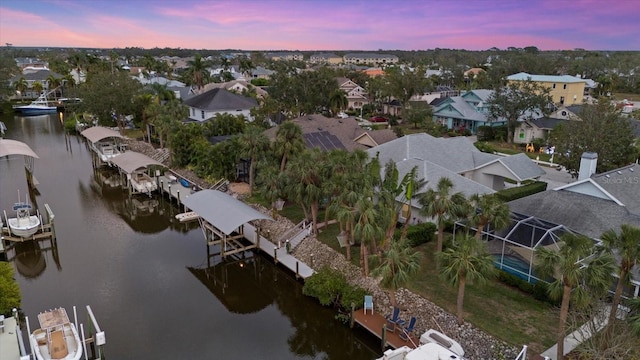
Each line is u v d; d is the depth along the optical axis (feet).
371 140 169.17
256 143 130.21
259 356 73.67
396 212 92.94
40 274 98.99
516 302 78.02
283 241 106.83
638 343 58.49
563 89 290.56
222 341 77.15
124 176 162.91
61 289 92.63
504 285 83.71
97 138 184.34
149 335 77.92
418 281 84.89
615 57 609.83
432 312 75.15
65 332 70.33
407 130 249.75
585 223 84.38
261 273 102.53
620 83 418.51
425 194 89.04
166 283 96.27
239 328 81.30
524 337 68.33
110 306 86.74
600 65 472.85
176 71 606.14
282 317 85.35
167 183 153.69
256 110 215.31
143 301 88.99
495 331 69.87
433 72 518.37
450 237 101.60
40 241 116.26
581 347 62.03
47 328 69.21
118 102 225.15
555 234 81.35
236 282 97.91
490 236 89.97
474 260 68.28
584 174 103.40
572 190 95.55
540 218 88.94
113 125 244.63
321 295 83.76
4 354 68.49
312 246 101.35
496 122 240.73
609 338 60.44
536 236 82.79
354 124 191.31
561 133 159.02
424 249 97.86
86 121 262.06
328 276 85.20
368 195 81.76
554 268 66.08
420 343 68.90
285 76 245.86
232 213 103.65
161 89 266.98
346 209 85.30
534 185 130.72
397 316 73.97
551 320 72.49
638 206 89.10
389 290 74.64
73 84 364.99
